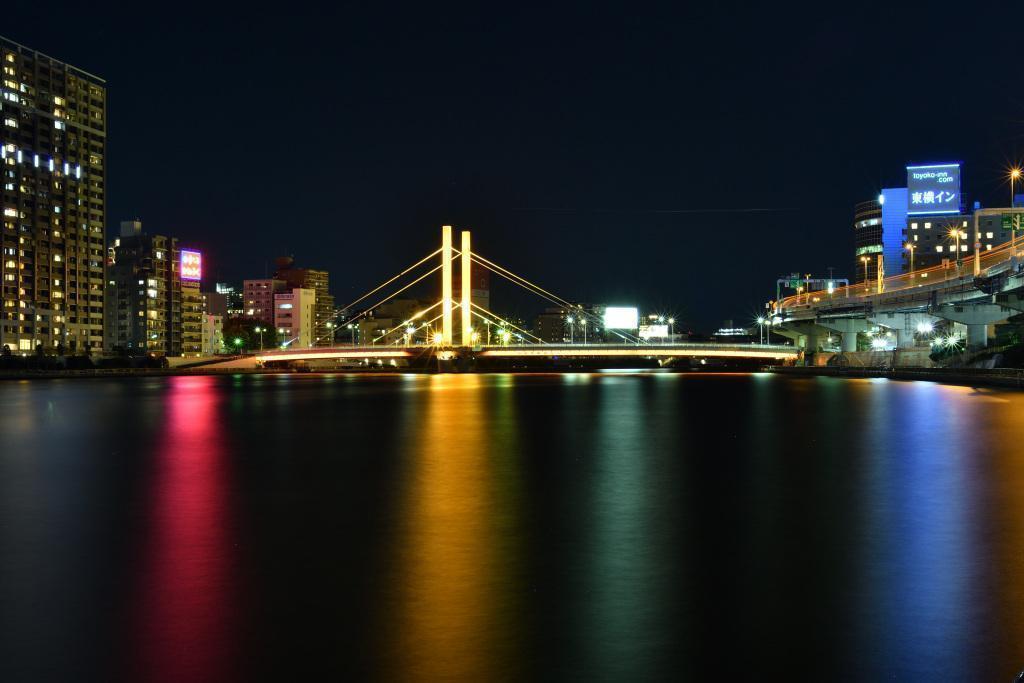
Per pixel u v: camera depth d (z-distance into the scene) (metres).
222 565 20.88
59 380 179.00
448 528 25.17
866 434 55.06
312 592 18.45
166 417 76.69
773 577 19.39
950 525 25.23
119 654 14.94
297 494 31.98
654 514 27.23
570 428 61.69
